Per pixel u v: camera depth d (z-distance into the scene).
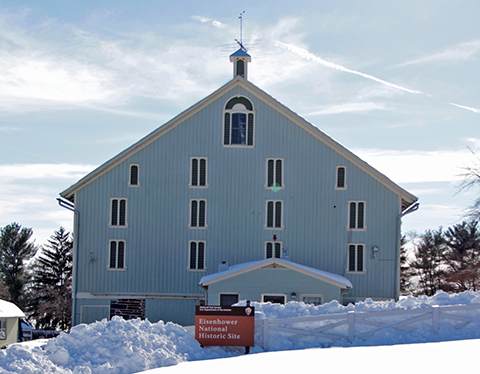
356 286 30.95
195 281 31.08
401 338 15.46
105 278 31.17
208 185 31.64
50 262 69.38
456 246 57.44
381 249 31.14
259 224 31.44
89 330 13.98
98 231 31.42
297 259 31.17
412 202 32.03
